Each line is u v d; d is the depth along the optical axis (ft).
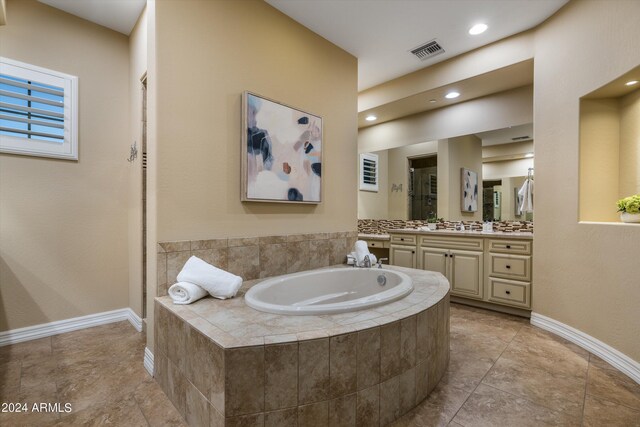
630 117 7.21
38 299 7.87
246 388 3.90
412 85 11.47
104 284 8.88
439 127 12.88
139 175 8.29
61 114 8.12
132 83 8.92
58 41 8.11
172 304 5.60
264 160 7.56
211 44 6.78
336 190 9.67
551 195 8.30
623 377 6.04
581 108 7.55
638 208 6.41
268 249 7.80
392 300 5.70
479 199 11.80
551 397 5.39
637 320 5.97
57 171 8.13
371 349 4.56
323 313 5.04
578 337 7.48
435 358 5.73
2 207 7.39
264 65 7.75
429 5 7.88
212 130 6.79
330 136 9.47
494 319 9.39
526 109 10.73
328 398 4.25
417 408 5.10
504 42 9.30
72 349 7.22
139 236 8.35
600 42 6.88
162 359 5.65
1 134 7.33
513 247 9.45
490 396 5.43
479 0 7.68
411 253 12.00
